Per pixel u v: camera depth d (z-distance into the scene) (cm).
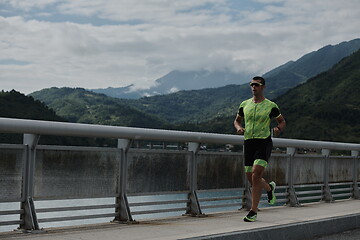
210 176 779
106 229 571
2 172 507
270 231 614
